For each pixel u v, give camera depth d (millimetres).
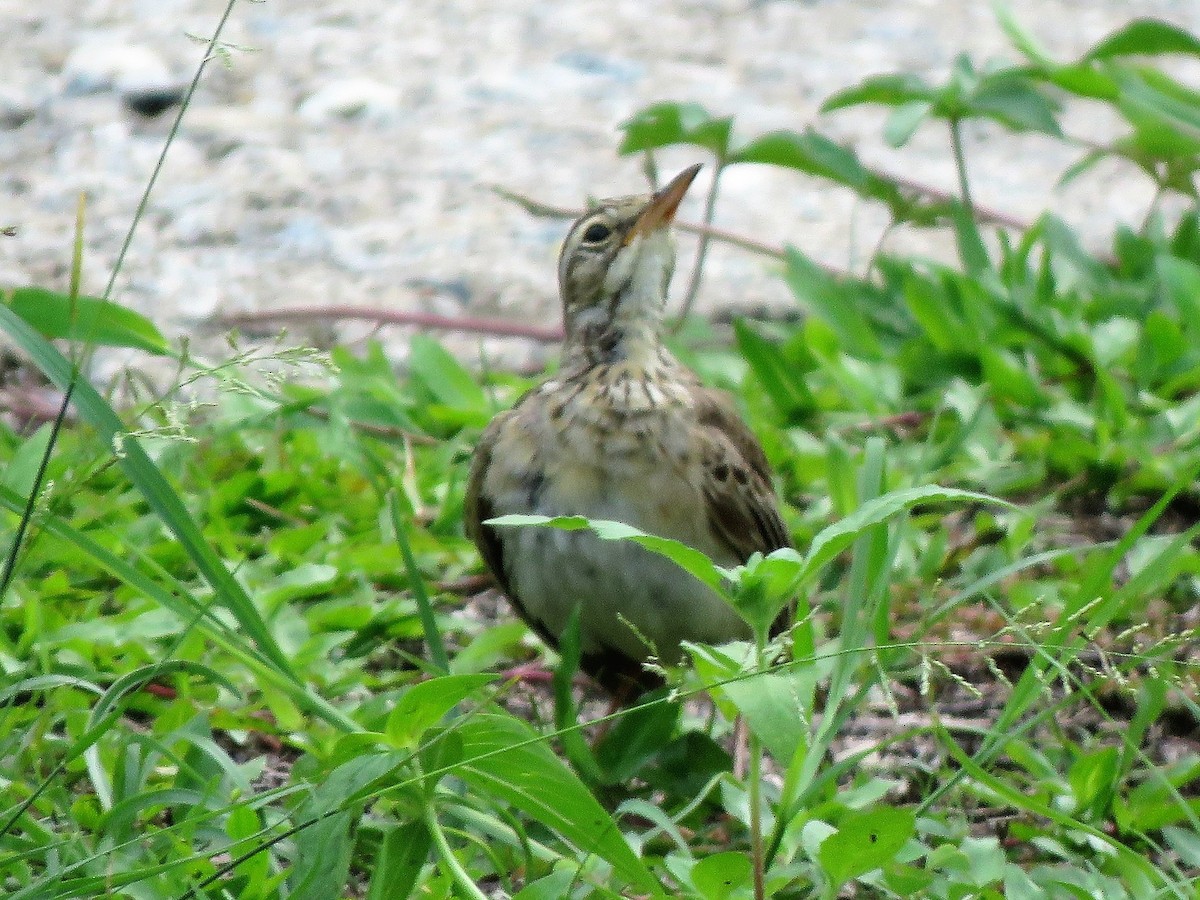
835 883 6438
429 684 6617
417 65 22625
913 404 12688
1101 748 8945
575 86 22172
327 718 7934
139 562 10297
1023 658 10031
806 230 18141
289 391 12781
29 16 23547
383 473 11711
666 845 8078
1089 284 13695
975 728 7988
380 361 13227
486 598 11023
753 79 22375
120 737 8414
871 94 13297
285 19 24000
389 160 19688
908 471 11719
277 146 19906
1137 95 13500
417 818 6793
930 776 8711
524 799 6824
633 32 24016
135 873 6695
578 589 9414
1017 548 10797
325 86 21578
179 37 22875
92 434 11344
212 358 14742
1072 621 7691
